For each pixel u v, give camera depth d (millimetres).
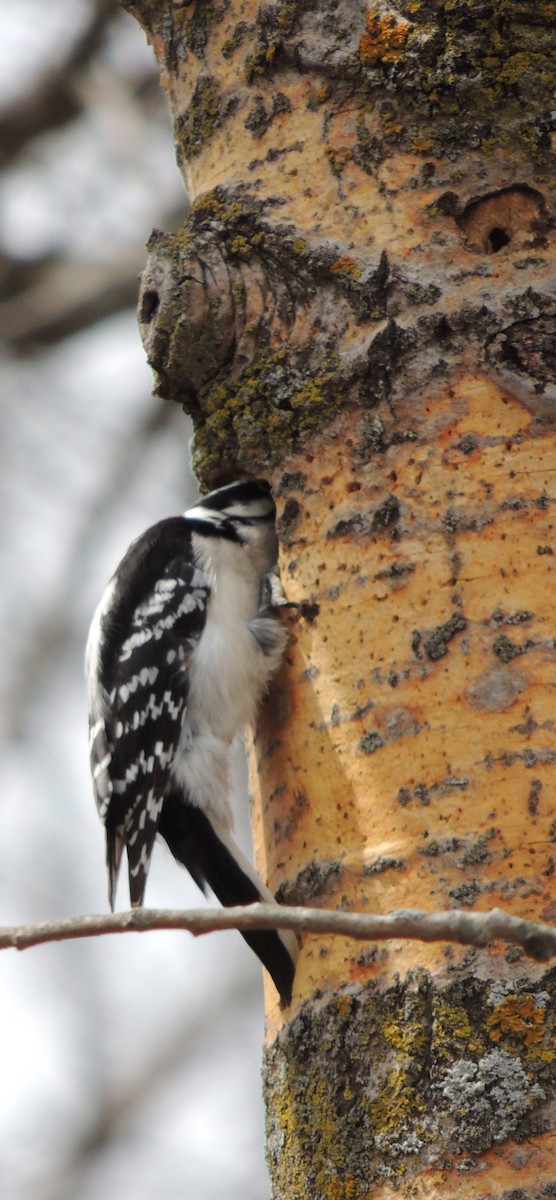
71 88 18469
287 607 8055
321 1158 7031
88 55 18609
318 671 7828
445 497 7602
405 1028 6902
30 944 5902
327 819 7578
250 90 8609
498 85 8039
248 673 8203
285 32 8445
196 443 8820
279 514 8188
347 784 7516
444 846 7102
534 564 7402
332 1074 7113
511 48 8070
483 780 7129
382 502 7738
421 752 7289
